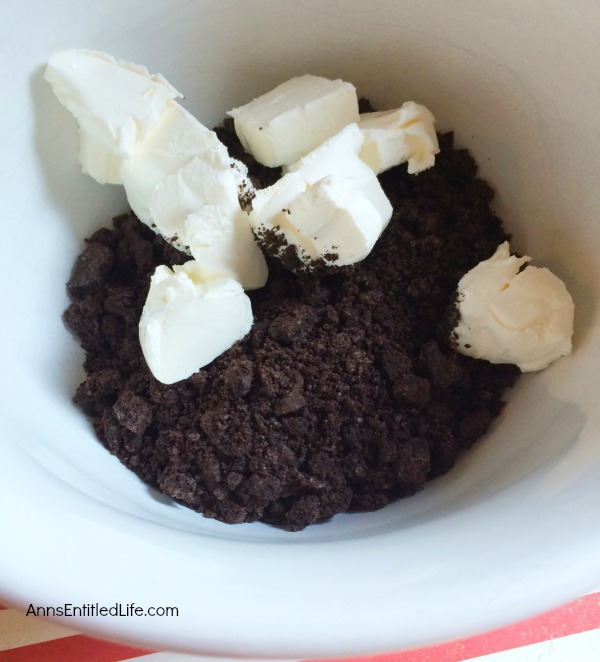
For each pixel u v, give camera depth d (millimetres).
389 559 180
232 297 237
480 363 255
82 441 233
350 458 236
